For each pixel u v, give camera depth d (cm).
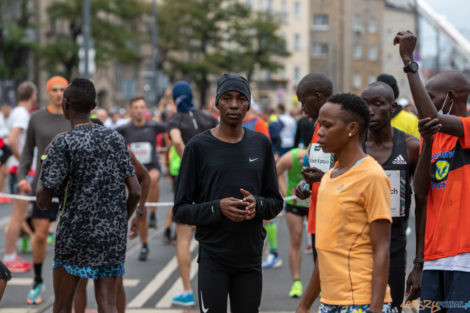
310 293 383
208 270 429
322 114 353
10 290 731
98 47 4900
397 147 446
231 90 424
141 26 6281
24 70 5003
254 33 6406
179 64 5856
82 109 466
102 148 454
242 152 431
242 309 432
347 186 347
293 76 7225
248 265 430
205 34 5981
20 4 5144
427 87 423
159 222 1248
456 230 400
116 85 6144
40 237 680
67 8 4888
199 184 436
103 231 447
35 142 688
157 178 972
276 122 1566
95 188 448
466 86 419
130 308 666
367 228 346
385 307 354
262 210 423
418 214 434
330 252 350
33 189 679
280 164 701
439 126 377
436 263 407
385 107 438
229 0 6147
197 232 437
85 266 445
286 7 7169
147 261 901
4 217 1271
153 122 984
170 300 697
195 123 712
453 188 403
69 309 464
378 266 339
